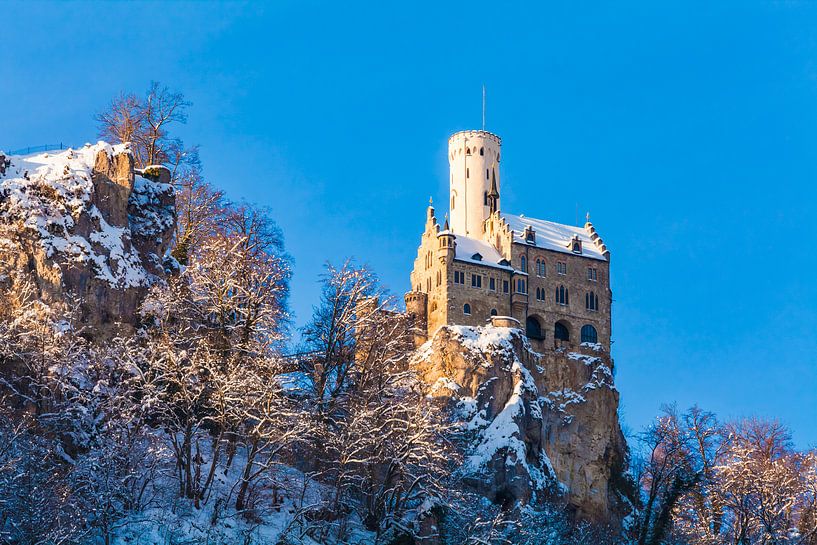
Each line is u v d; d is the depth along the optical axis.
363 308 95.19
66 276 85.56
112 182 93.44
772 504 102.00
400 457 85.06
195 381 79.62
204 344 80.75
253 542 76.31
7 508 65.75
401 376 96.81
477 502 99.88
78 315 84.56
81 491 71.00
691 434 115.00
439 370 149.12
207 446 87.56
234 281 85.06
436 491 86.56
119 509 73.81
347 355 95.12
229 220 119.75
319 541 81.19
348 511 88.25
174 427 81.12
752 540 105.06
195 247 110.00
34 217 86.38
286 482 84.38
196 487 78.69
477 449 138.75
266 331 84.69
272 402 80.75
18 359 78.69
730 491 105.88
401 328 106.38
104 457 71.38
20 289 83.50
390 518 85.19
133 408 76.31
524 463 138.50
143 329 87.94
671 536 108.25
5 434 68.62
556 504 136.50
